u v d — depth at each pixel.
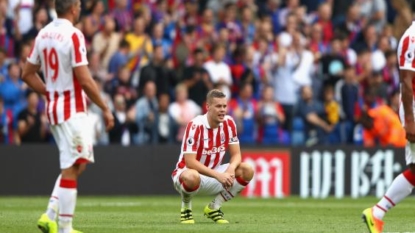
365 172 61.06
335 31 71.88
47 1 65.81
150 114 61.69
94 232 29.56
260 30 69.25
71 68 26.34
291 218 37.00
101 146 58.81
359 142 65.88
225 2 74.81
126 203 49.62
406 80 26.66
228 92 64.62
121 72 63.09
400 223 34.28
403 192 27.66
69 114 26.36
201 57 65.06
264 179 60.16
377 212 27.73
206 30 70.00
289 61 66.94
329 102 65.88
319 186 60.62
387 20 78.88
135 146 59.28
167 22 70.06
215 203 33.69
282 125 65.50
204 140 32.81
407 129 26.72
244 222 34.25
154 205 47.44
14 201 51.84
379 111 64.19
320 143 64.88
